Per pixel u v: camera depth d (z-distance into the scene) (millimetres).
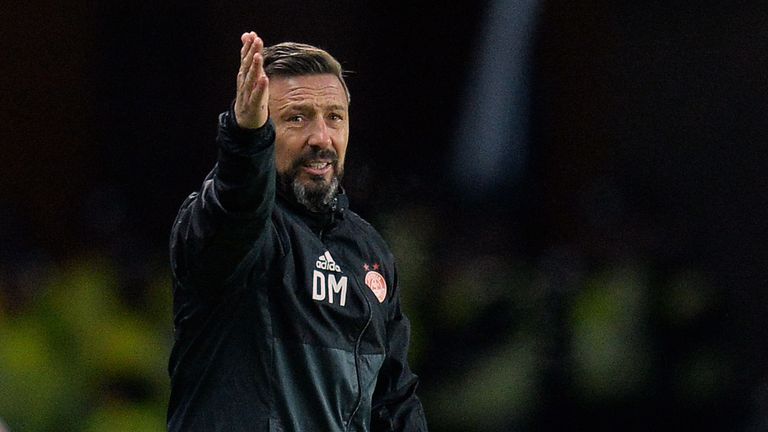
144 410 21656
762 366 26203
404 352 12305
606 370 22891
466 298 23562
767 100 27734
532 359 23125
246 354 10945
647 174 28031
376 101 27344
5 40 27250
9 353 21375
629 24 28141
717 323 23766
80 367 21781
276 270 11023
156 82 27328
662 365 23234
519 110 27094
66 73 27359
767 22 27781
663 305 23484
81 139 27375
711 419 23422
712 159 27875
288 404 10961
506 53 27125
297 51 11469
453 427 23094
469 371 23266
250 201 10289
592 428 23109
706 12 28000
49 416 21266
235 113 10242
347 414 11305
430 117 27188
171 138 27281
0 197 27109
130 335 22234
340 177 11570
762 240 27359
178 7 27266
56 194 27266
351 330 11359
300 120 11320
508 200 26781
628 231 24766
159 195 27078
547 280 23797
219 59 27281
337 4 27453
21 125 27281
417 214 24234
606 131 27828
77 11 27359
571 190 27391
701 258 27047
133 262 23859
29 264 23688
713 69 28000
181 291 11047
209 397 10977
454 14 27156
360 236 11867
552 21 27484
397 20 27406
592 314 23266
